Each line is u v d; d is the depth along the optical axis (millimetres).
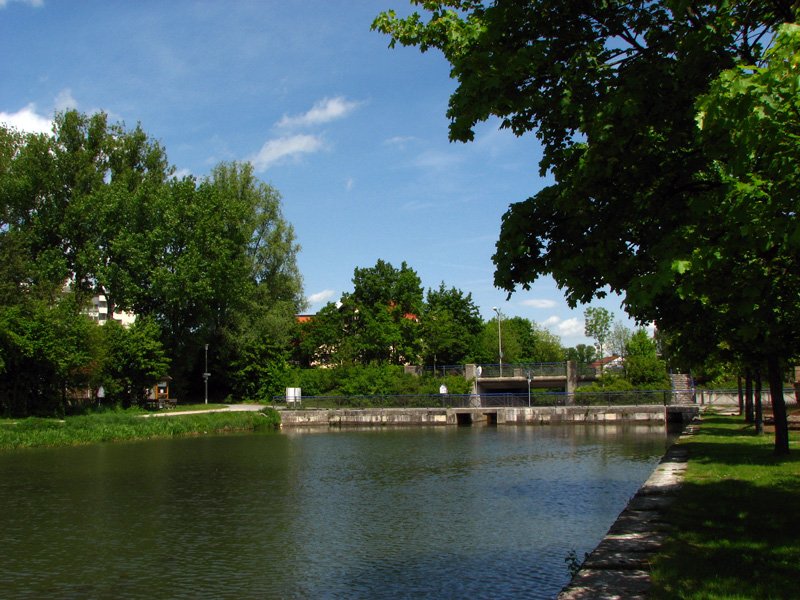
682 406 52875
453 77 9203
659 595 6809
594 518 15805
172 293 52875
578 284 9336
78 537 15039
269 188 68438
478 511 17047
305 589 11039
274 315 66125
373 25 10570
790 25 5812
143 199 55250
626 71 8625
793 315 12750
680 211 8562
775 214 6633
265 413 55281
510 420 56781
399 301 78688
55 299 50469
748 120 5879
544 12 9047
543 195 9305
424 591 10641
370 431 50281
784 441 18281
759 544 8797
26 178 51500
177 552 13602
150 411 52219
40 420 39719
